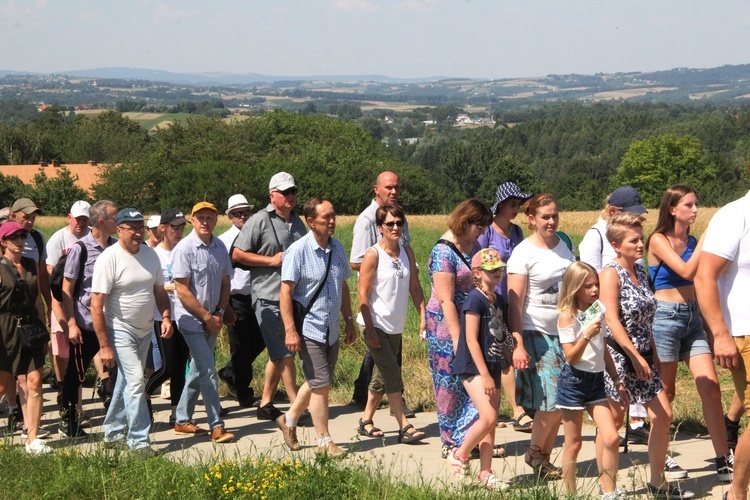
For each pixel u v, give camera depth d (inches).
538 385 240.7
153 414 331.9
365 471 231.5
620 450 265.7
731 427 261.9
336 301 268.7
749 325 204.4
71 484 227.5
